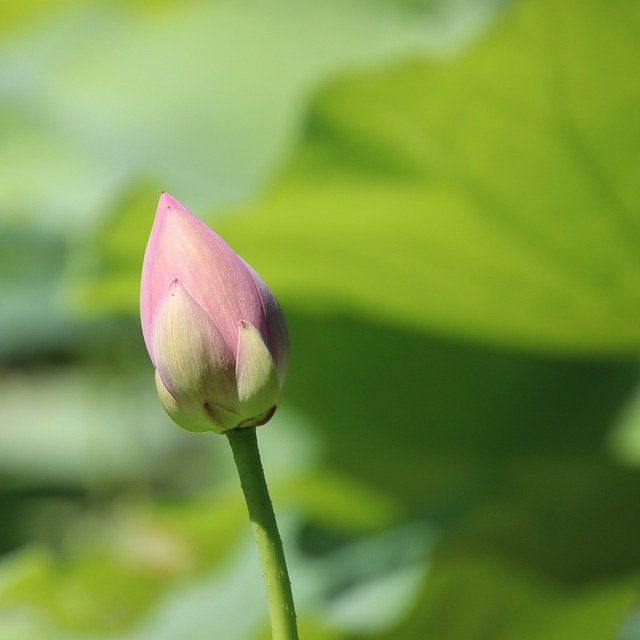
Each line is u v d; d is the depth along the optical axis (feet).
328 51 10.82
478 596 7.14
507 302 7.14
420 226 6.95
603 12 6.48
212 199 10.11
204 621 7.76
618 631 7.18
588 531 7.38
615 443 8.14
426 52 6.64
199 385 5.58
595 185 6.73
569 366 8.45
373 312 7.93
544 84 6.60
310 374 8.65
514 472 8.25
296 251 7.15
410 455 8.82
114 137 11.05
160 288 5.61
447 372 8.32
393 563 7.59
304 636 7.15
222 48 10.96
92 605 8.20
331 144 6.84
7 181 11.10
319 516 8.77
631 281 6.89
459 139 6.75
